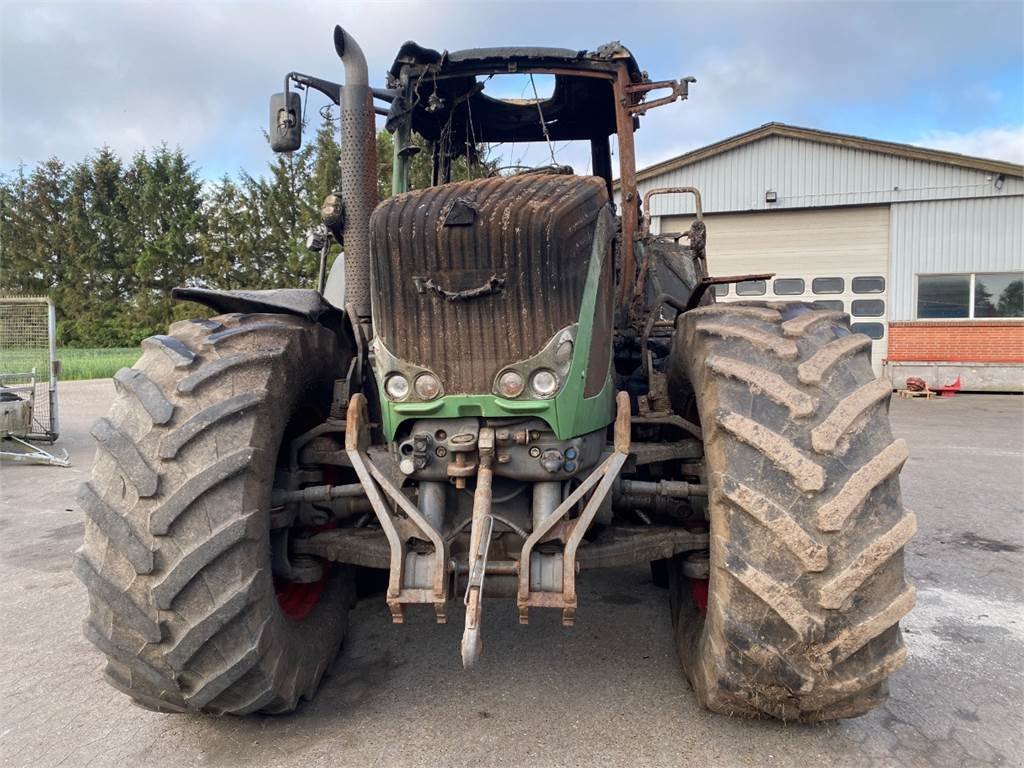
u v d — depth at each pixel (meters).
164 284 39.88
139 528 2.29
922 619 3.64
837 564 2.11
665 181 17.00
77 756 2.62
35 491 7.22
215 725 2.77
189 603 2.27
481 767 2.45
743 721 2.67
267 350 2.60
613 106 4.20
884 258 16.06
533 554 2.48
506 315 2.45
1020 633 3.47
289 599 3.05
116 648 2.32
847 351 2.42
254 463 2.39
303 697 2.82
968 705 2.80
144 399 2.43
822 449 2.17
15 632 3.79
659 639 3.44
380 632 3.58
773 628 2.17
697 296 3.32
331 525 3.12
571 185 2.57
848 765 2.42
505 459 2.54
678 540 2.77
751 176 16.47
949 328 15.38
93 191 44.38
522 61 3.62
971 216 15.41
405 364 2.52
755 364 2.39
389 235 2.47
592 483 2.53
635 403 3.34
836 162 15.98
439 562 2.45
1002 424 10.66
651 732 2.62
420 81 3.71
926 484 6.67
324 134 32.38
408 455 2.57
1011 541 4.93
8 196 45.72
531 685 3.01
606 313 2.71
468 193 2.52
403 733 2.66
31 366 10.45
